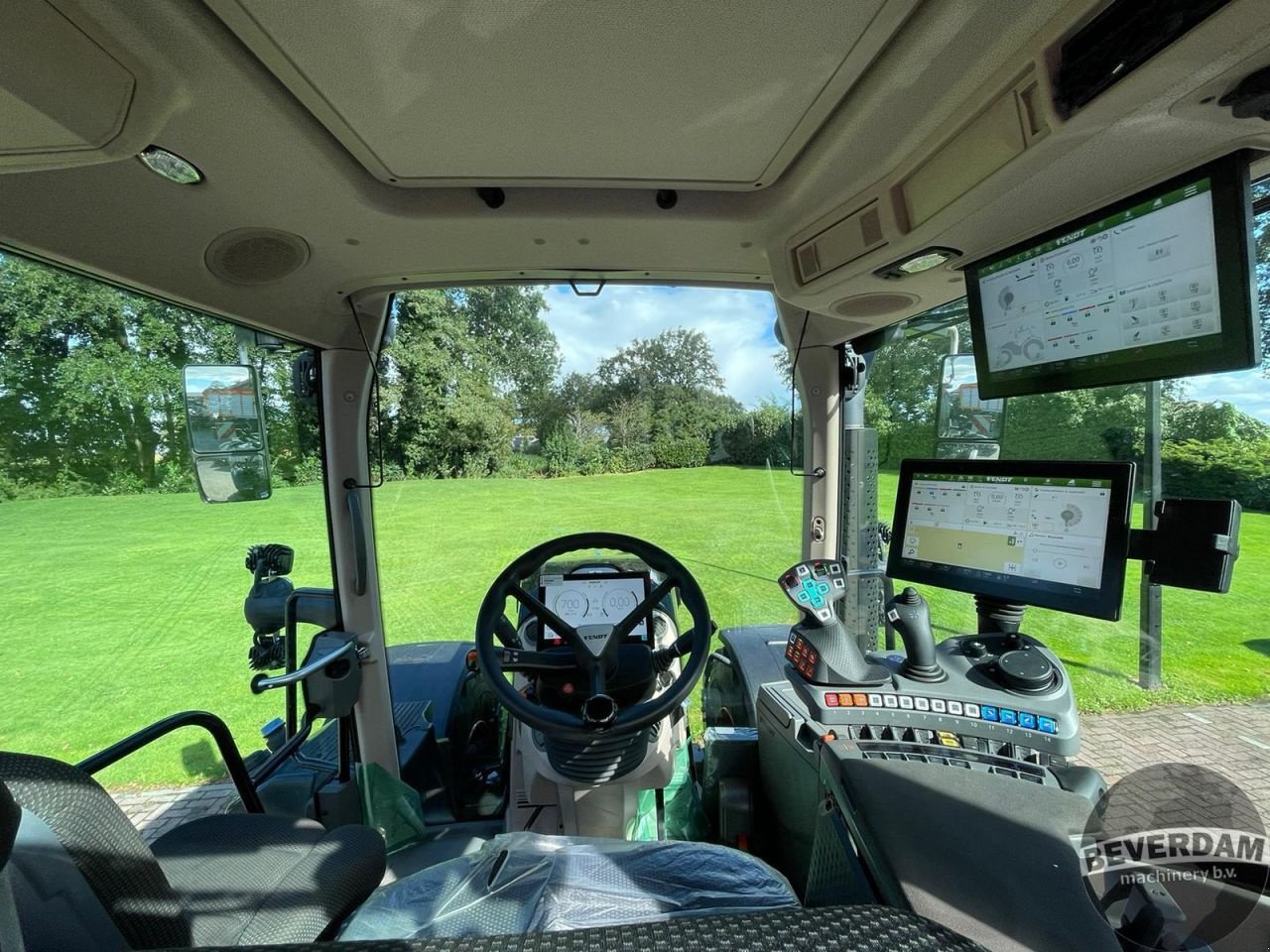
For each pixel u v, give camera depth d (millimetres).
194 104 851
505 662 1308
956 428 1833
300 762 1970
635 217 1312
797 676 1320
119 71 738
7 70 646
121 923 735
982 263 1289
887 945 506
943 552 1420
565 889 801
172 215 1167
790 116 975
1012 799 914
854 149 1053
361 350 1925
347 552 1936
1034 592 1233
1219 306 878
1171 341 954
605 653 1315
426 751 2137
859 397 2105
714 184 1230
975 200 1025
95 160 864
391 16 721
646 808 1667
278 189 1134
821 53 814
